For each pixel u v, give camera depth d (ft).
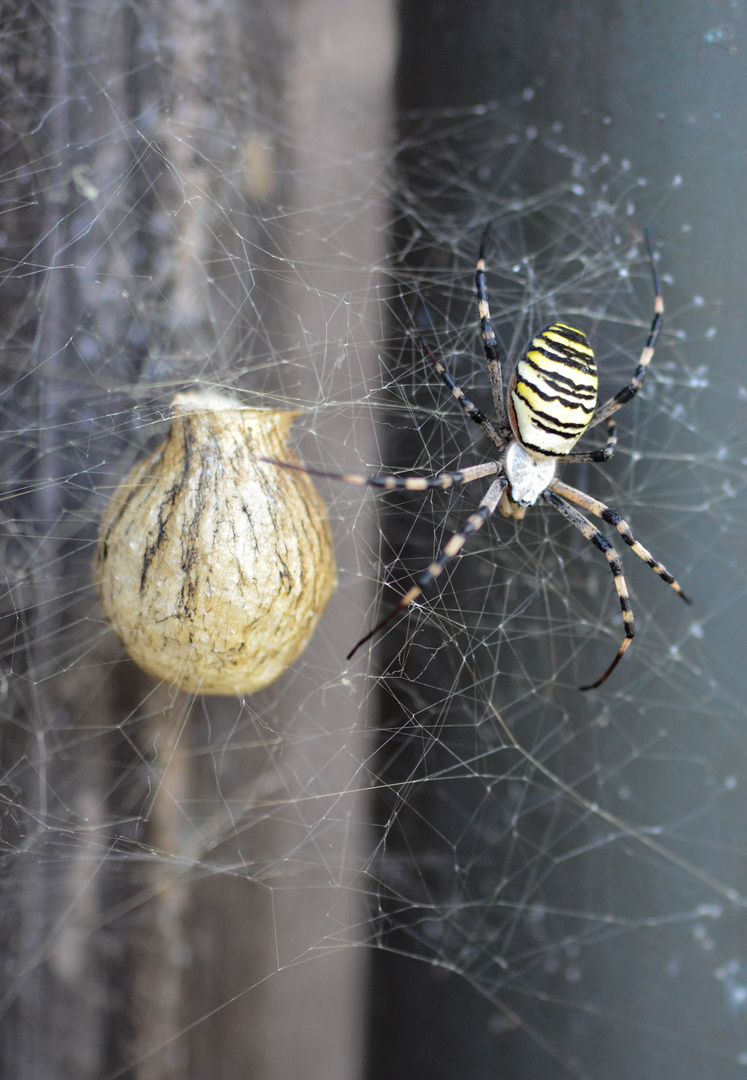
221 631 0.66
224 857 0.75
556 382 0.72
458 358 0.76
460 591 0.74
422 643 0.73
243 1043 0.75
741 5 0.75
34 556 0.73
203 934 0.75
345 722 0.75
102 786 0.74
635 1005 0.76
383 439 0.75
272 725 0.75
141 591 0.66
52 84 0.74
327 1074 0.75
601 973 0.76
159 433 0.73
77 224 0.74
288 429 0.68
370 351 0.76
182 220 0.76
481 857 0.76
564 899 0.76
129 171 0.75
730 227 0.76
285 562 0.67
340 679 0.75
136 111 0.76
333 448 0.75
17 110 0.73
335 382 0.75
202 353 0.75
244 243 0.76
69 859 0.74
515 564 0.76
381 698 0.75
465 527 0.72
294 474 0.68
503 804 0.76
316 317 0.76
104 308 0.74
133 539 0.67
